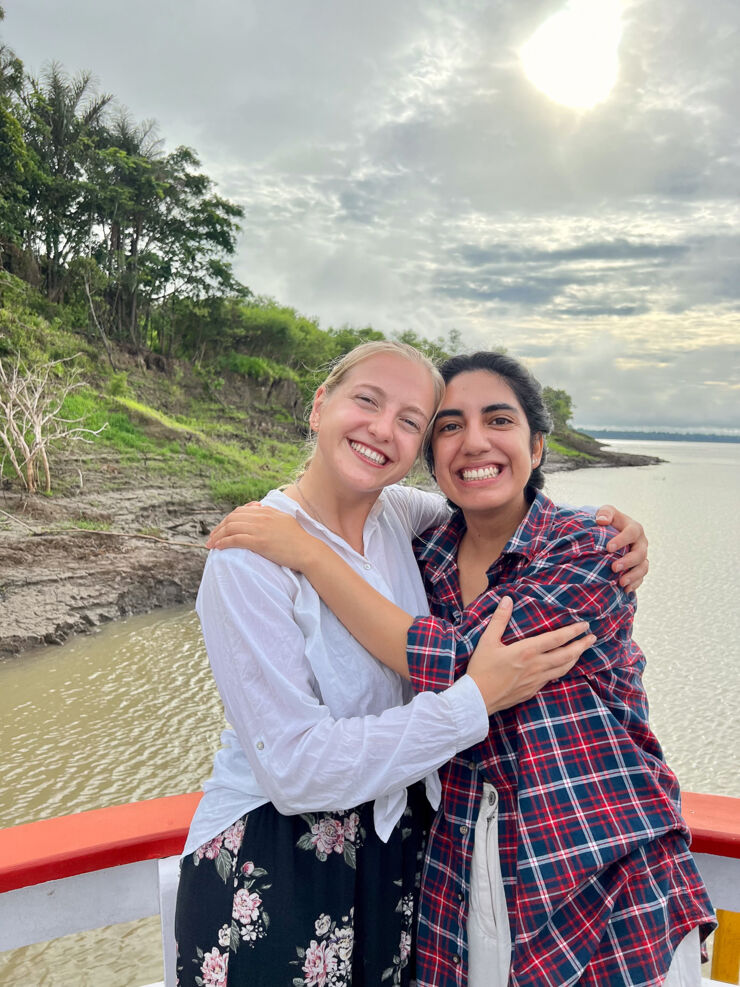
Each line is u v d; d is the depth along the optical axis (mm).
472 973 1257
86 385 29688
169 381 36469
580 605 1288
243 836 1256
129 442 27047
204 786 1354
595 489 61969
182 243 40969
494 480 1451
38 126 35844
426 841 1380
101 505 21750
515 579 1398
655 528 43062
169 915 1393
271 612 1241
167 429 28844
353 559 1398
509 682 1214
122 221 37875
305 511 1456
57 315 34719
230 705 1257
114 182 38281
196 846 1289
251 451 31906
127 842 1353
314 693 1295
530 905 1172
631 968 1152
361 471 1378
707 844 1408
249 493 24875
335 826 1263
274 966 1212
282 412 39906
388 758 1162
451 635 1271
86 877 1374
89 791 9633
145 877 1426
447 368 1518
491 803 1292
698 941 1235
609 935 1172
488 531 1526
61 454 23953
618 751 1246
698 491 65000
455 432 1487
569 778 1223
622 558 1328
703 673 18125
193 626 16656
